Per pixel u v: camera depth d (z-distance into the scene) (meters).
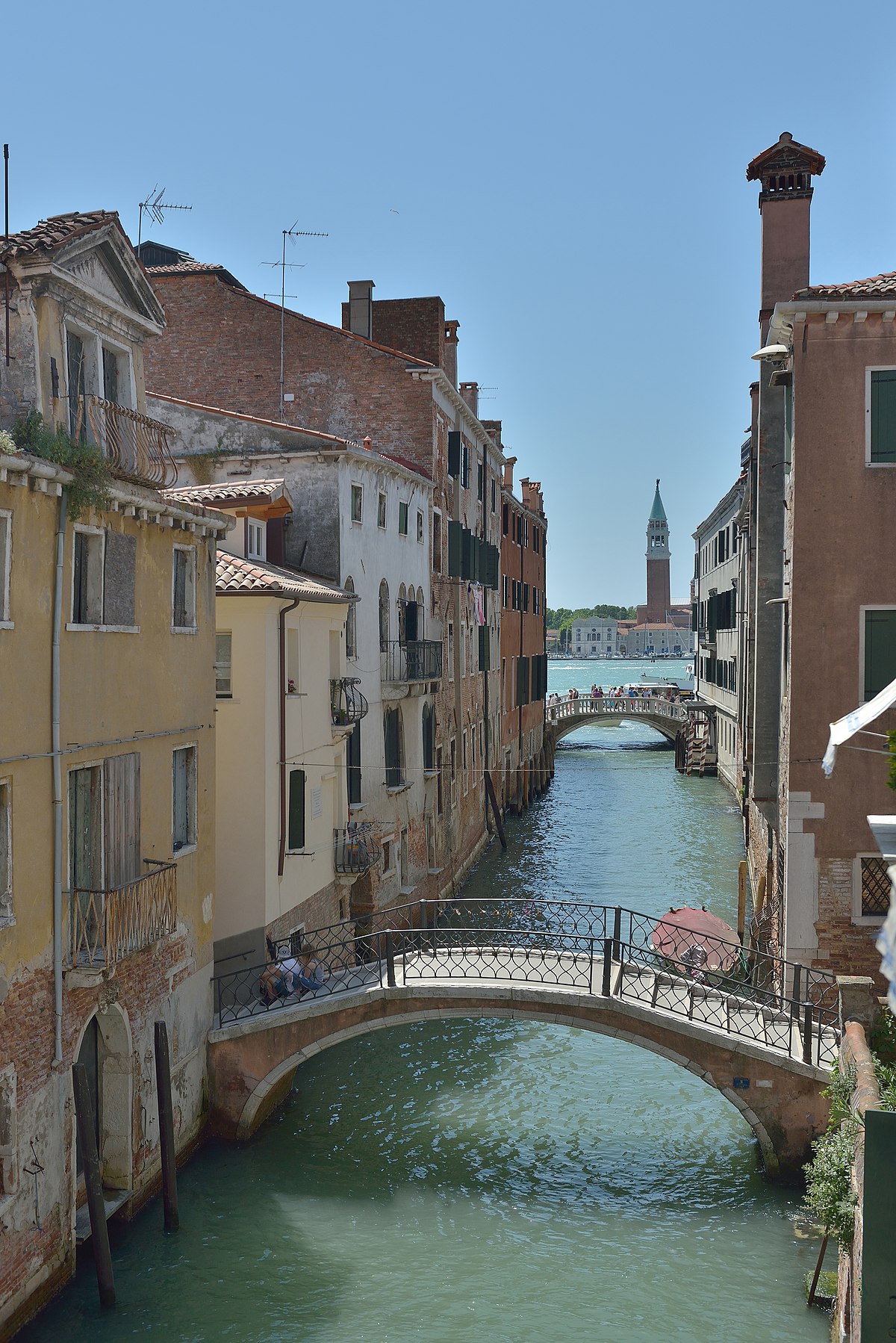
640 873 35.88
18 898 11.70
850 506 16.94
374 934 16.92
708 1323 12.41
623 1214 14.86
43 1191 12.13
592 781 59.31
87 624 13.30
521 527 49.94
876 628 16.92
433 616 31.34
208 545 16.70
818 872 17.09
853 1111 11.02
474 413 37.50
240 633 18.41
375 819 24.98
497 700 42.50
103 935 13.11
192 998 16.06
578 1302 12.79
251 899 18.31
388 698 25.89
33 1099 11.95
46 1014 12.24
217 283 30.22
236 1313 12.44
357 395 29.83
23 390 12.84
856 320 16.77
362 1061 20.45
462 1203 15.09
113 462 13.59
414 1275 13.33
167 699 15.29
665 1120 17.84
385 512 26.45
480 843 38.78
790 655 17.17
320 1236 14.15
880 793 16.97
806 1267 13.56
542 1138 17.12
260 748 18.36
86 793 13.45
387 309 32.38
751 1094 15.45
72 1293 12.66
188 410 24.80
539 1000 16.22
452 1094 18.83
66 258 13.10
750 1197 15.21
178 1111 15.55
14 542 11.62
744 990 20.06
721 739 56.19
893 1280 7.62
